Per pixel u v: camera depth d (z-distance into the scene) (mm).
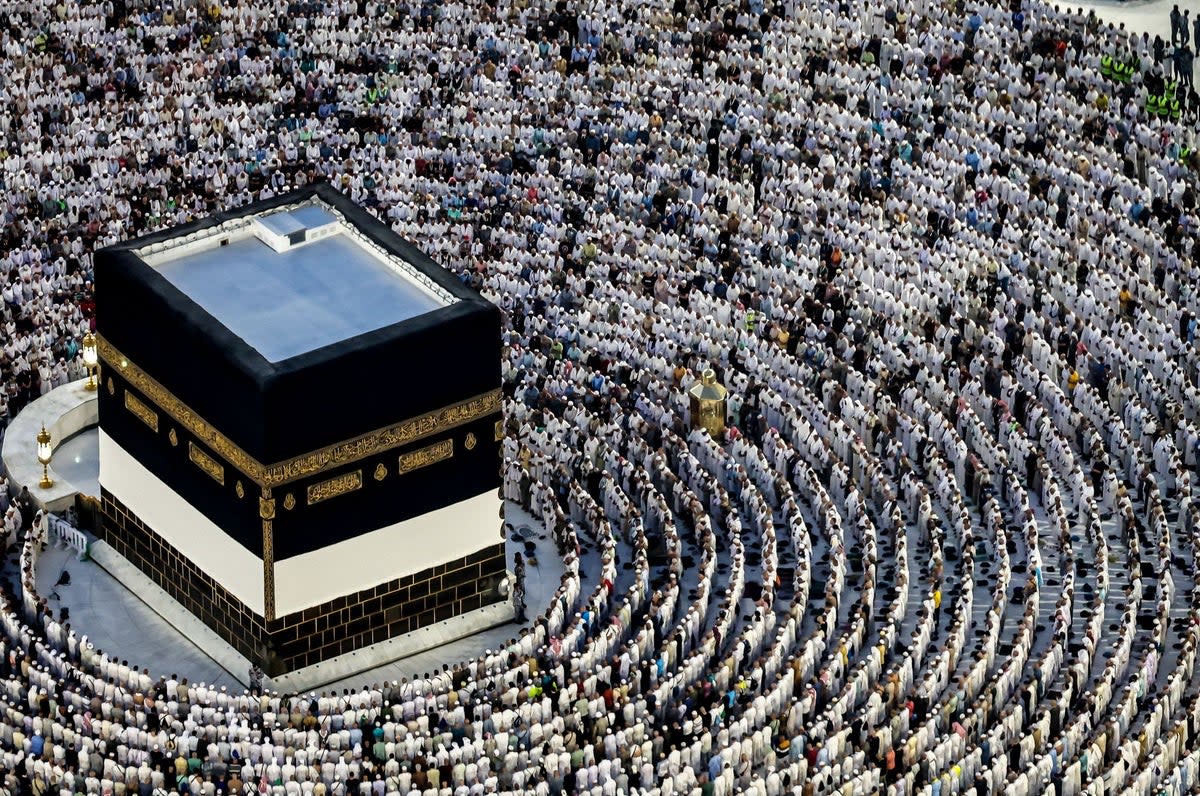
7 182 139125
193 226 117188
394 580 112938
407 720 106000
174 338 110500
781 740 105938
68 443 124750
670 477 120750
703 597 113062
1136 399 125812
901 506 121062
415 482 111812
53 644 112438
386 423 110062
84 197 139000
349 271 116000
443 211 141375
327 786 102688
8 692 107562
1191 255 137625
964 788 103750
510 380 129000
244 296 113875
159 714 105250
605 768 103375
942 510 121000
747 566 117625
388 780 102062
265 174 143375
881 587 115250
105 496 118438
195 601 114875
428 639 114062
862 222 138875
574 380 128000
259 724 105625
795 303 133125
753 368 129625
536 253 136750
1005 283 135125
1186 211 141250
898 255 136125
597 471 121312
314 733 104188
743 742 104562
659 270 136250
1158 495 119812
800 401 126438
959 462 122812
